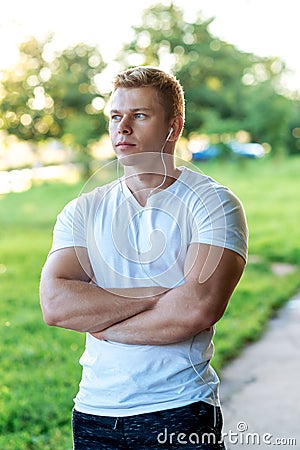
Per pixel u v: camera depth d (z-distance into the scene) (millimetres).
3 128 17750
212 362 5234
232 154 19406
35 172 17734
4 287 8875
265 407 4395
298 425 4098
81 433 2119
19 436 4211
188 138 19719
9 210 15320
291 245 10789
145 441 2033
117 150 2102
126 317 2059
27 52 17672
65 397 4871
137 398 2033
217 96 20141
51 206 15695
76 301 2086
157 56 19875
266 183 17828
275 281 8453
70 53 18016
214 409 2078
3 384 5180
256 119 19953
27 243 12156
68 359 5852
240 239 2100
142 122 2070
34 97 17812
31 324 7027
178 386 2033
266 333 6238
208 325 2039
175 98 2113
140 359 2039
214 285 2039
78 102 17859
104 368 2070
